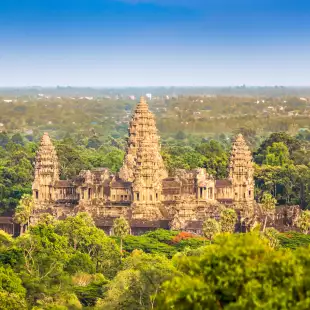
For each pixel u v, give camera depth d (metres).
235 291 187.50
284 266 187.00
